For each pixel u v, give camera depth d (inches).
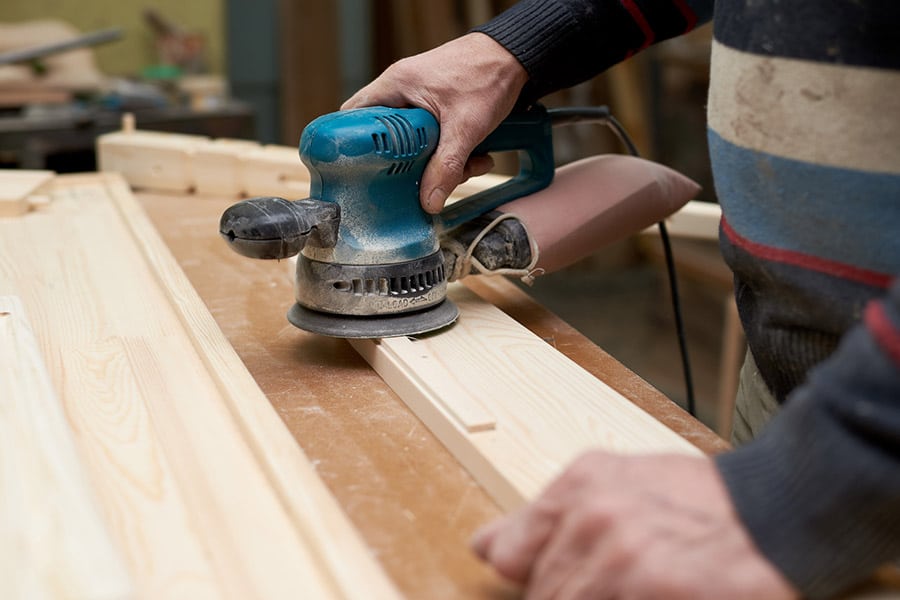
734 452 27.2
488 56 46.6
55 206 68.4
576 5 47.7
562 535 26.0
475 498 34.3
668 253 61.4
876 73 32.4
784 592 24.3
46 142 107.3
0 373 37.8
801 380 37.8
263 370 45.3
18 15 144.5
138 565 28.0
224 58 160.1
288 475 32.7
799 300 36.2
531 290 174.4
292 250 41.0
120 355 43.2
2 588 25.1
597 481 26.4
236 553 28.7
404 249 44.7
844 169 33.7
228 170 75.3
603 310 167.9
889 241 33.4
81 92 124.5
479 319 49.3
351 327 44.8
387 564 30.2
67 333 45.8
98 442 35.1
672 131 166.7
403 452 37.6
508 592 28.7
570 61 48.6
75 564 26.0
